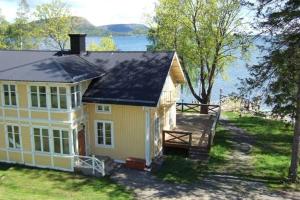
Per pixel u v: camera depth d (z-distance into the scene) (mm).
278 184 21609
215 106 36312
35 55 27250
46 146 23453
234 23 33031
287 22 19844
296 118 20688
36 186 20594
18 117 23656
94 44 55938
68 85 21906
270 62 20344
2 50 28844
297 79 19797
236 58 34469
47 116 22859
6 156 24688
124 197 19344
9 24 65375
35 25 60344
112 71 25531
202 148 25453
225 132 33000
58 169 23359
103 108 24312
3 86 23641
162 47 35875
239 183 21688
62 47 57375
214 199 19469
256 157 26188
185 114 35844
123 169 23469
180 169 23594
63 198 18828
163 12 34750
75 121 22953
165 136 27672
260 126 35406
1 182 21078
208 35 33594
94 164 22531
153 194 19922
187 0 33406
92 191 20000
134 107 23422
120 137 24266
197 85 40656
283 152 27469
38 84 22484
